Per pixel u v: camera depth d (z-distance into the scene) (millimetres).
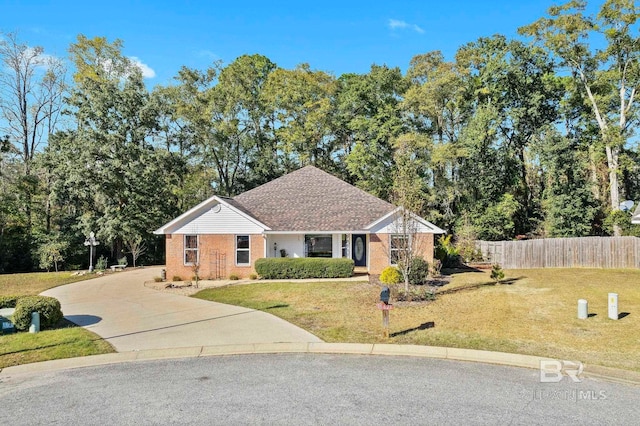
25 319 12469
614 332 11336
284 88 42750
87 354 10188
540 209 40781
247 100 43531
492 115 37656
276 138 46000
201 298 18188
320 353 10133
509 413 6668
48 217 37844
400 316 13555
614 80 34188
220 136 42500
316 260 23391
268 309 15125
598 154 34188
